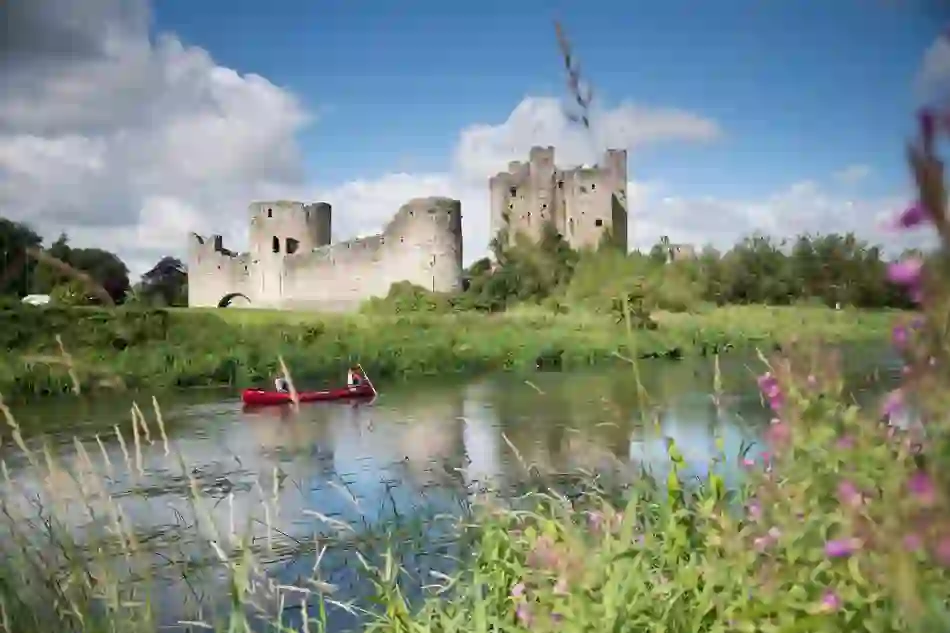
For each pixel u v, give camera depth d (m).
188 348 31.83
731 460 5.11
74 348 27.44
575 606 2.81
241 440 16.11
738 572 2.67
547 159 60.47
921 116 0.99
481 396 23.72
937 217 1.00
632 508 3.29
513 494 8.94
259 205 67.06
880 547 1.63
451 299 53.28
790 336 3.26
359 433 17.02
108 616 3.24
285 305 64.62
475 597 3.84
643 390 3.46
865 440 2.69
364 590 6.04
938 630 1.55
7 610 3.20
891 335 1.39
